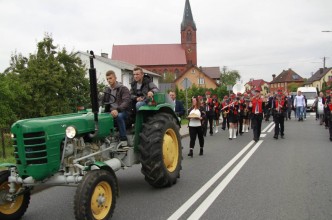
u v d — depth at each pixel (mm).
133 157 7414
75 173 5840
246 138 16922
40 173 5555
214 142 15797
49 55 21109
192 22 96938
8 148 15812
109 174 5777
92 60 6078
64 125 5895
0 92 16359
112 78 7371
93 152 6520
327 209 6152
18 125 5562
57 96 20781
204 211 6191
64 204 6980
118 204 6703
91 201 5422
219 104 20047
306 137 16625
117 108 7094
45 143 5570
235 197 6969
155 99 7742
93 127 6422
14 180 5844
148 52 94812
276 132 16250
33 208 6793
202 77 84750
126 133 7523
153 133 7418
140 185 8141
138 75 7891
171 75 85312
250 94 19484
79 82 22125
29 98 18719
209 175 8977
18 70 20500
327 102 20297
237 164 10336
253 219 5750
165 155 7730
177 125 8750
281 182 8047
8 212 6059
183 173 9305
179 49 96062
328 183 7895
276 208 6250
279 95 16797
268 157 11391
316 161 10523
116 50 94938
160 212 6211
